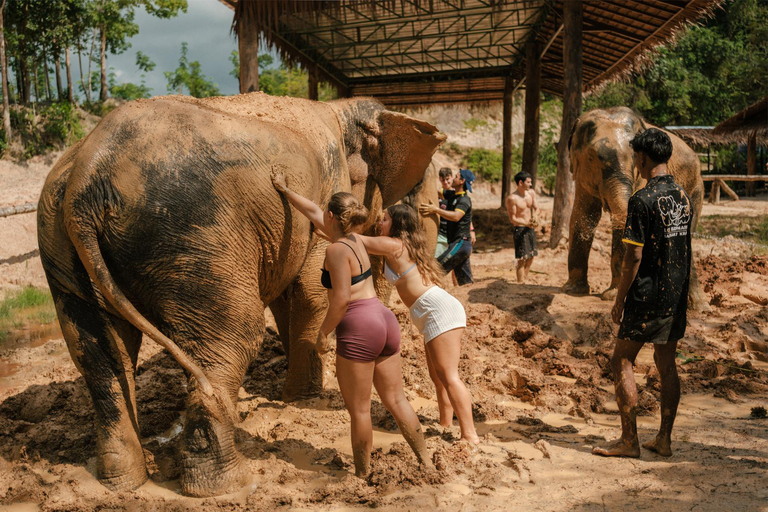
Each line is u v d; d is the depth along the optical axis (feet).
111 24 122.01
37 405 16.75
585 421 16.57
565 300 27.45
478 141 126.41
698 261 36.76
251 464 13.46
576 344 23.21
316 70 67.15
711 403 17.58
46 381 19.11
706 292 29.94
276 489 12.48
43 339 25.54
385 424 16.35
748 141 99.25
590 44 56.85
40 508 11.92
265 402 17.79
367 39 61.62
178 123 12.14
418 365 20.36
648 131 14.21
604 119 27.04
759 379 19.06
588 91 69.92
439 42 65.41
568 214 44.50
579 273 29.78
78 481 12.51
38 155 86.79
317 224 13.23
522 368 20.13
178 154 11.84
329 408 17.46
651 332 13.73
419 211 25.41
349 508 11.87
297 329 17.51
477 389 18.47
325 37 60.90
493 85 80.84
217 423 12.34
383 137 19.83
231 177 12.26
